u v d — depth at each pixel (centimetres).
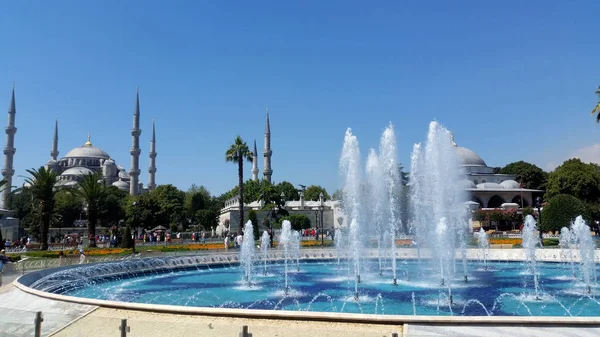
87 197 4778
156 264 2822
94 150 14262
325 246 4419
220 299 1789
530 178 9281
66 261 2920
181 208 8925
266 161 12306
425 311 1498
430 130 3209
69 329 973
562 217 4494
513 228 6700
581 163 7619
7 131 11631
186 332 925
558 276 2364
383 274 2519
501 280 2214
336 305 1612
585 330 870
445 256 2580
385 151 3606
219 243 5047
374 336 804
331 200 8544
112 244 5009
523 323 892
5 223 6250
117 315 1062
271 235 4612
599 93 3634
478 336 842
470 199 7794
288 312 973
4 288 1639
